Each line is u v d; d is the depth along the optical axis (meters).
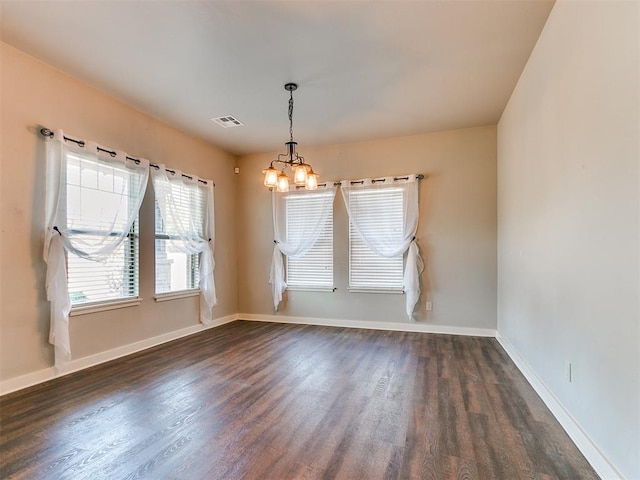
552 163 2.38
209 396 2.63
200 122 4.20
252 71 3.04
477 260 4.48
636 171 1.42
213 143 5.04
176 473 1.73
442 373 3.11
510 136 3.63
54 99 3.01
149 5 2.21
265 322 5.39
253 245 5.61
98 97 3.39
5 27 2.44
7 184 2.70
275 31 2.48
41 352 2.90
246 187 5.66
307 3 2.19
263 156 5.56
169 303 4.26
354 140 4.96
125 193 3.60
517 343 3.37
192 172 4.68
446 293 4.61
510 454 1.88
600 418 1.72
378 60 2.88
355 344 4.08
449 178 4.59
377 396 2.63
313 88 3.37
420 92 3.48
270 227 5.52
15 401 2.53
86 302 3.29
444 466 1.78
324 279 5.20
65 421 2.24
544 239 2.56
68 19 2.35
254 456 1.87
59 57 2.84
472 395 2.64
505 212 3.91
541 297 2.63
